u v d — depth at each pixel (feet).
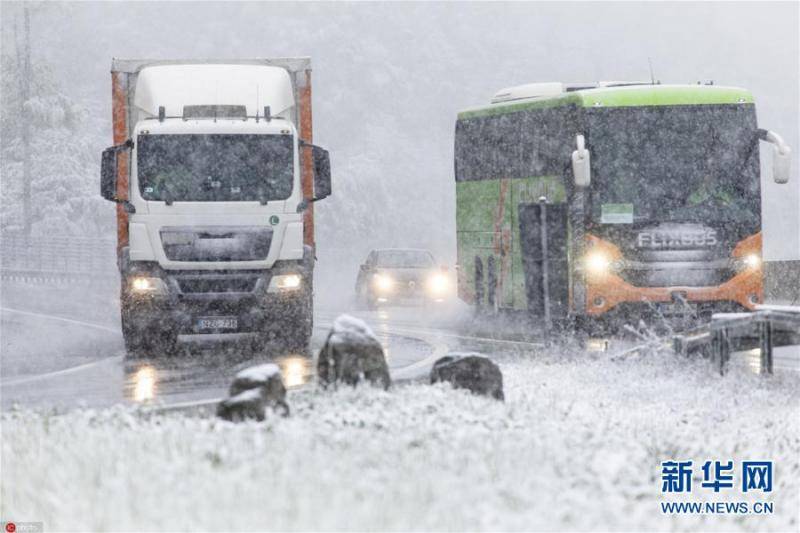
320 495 83.25
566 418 136.36
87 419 120.98
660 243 248.11
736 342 189.26
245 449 100.22
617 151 249.55
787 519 104.32
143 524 76.43
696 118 250.37
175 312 229.04
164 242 228.22
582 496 89.97
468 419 122.42
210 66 242.17
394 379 164.76
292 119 243.19
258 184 230.68
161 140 229.25
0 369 214.48
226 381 188.65
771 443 129.49
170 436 106.52
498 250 293.23
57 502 80.89
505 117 287.07
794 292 320.09
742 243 249.14
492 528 79.82
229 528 75.82
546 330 224.33
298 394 138.92
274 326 233.55
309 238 237.86
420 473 92.73
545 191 267.39
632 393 161.38
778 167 246.27
